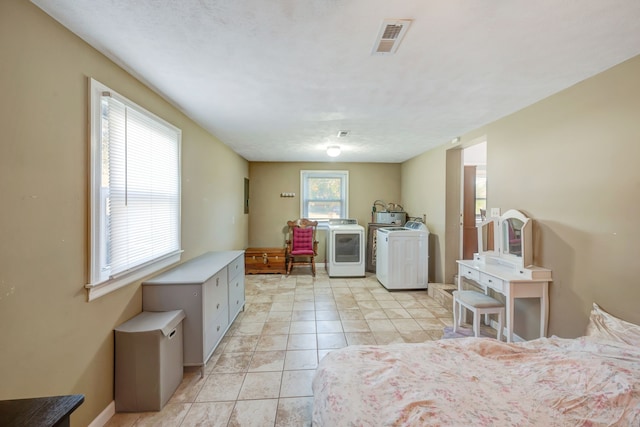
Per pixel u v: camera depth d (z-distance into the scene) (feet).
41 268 4.11
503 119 9.27
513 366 4.55
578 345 5.30
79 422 4.85
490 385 3.97
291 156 16.83
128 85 6.14
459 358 4.74
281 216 18.90
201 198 10.45
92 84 5.03
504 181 9.20
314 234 18.15
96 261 5.10
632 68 5.54
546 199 7.57
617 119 5.82
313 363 7.59
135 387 5.71
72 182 4.65
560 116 7.14
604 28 4.54
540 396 3.72
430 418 3.21
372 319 10.53
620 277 5.79
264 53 5.34
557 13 4.16
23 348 3.87
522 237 7.81
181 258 8.78
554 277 7.31
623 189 5.73
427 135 11.76
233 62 5.69
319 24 4.44
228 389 6.50
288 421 5.51
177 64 5.76
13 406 2.58
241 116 9.23
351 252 16.56
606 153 6.04
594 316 6.01
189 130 9.40
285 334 9.28
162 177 7.52
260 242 18.84
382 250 14.93
